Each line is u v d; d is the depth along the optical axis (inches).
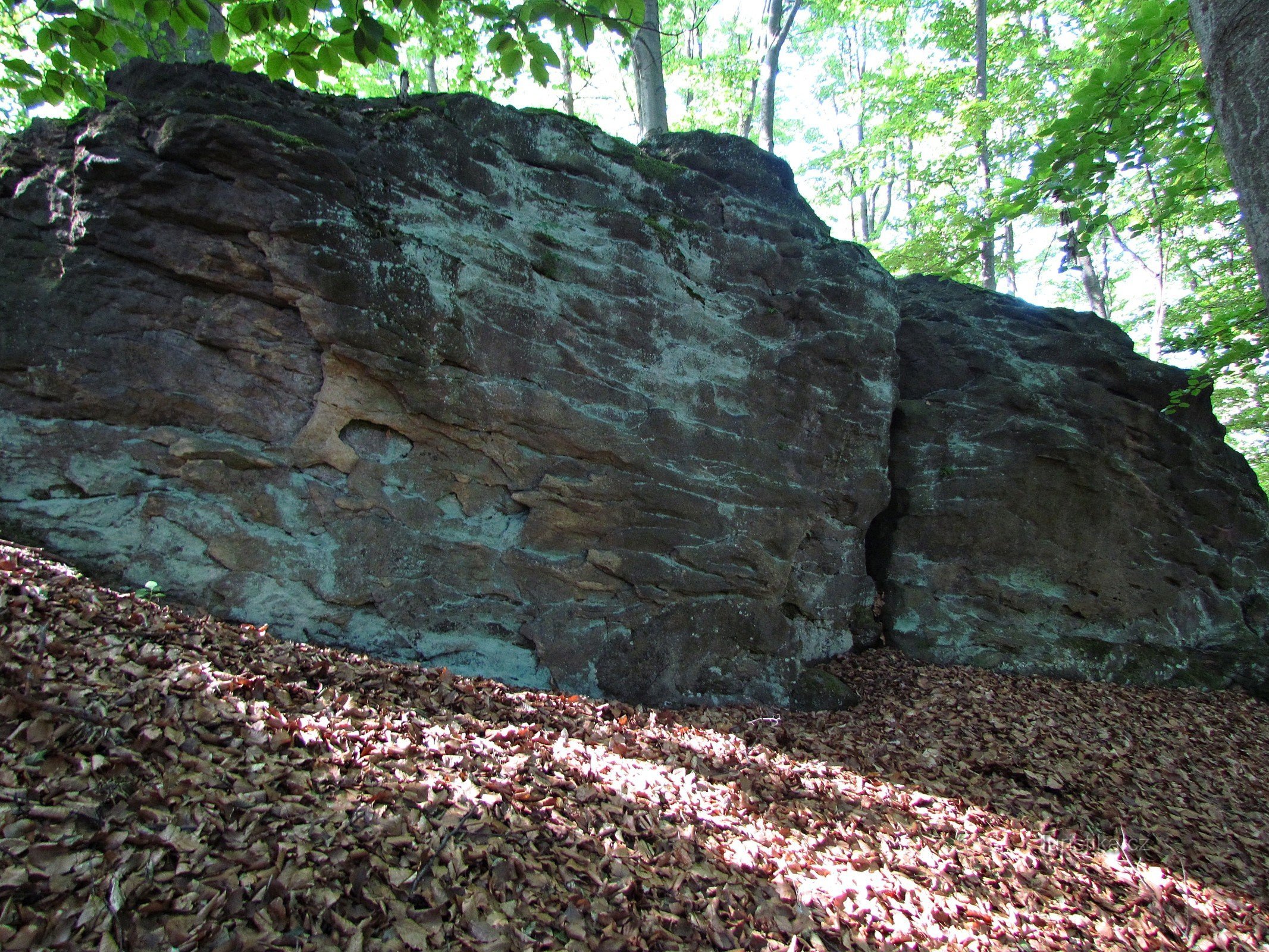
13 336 198.7
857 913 150.3
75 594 169.3
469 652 244.4
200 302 215.0
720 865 152.1
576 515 260.8
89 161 201.2
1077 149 265.7
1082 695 329.4
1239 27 94.5
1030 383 374.6
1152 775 261.7
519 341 253.1
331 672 189.3
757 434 302.2
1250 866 212.4
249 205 210.8
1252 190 93.7
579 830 146.3
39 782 108.0
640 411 275.4
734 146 323.6
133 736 123.8
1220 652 376.5
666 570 272.7
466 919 114.6
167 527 209.5
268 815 119.4
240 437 220.8
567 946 117.7
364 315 223.9
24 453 199.0
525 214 266.8
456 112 259.6
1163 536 379.9
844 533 332.5
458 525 247.1
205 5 138.3
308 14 137.5
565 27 134.6
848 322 324.8
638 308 279.6
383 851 120.6
